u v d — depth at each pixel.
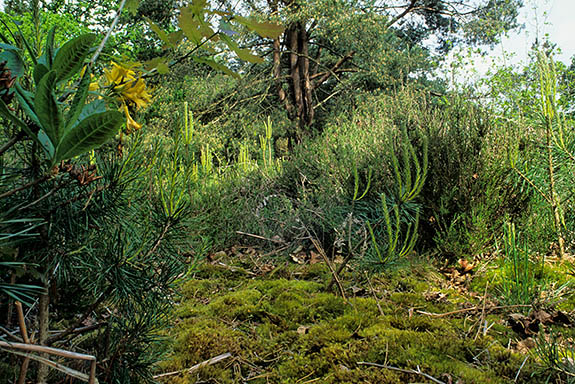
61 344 1.25
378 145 3.91
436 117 3.80
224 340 2.00
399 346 1.93
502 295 2.40
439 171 3.29
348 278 2.93
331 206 3.40
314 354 1.90
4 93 0.83
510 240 2.71
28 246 1.08
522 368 1.71
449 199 3.18
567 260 2.92
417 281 2.83
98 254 1.20
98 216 1.17
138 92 1.09
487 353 1.85
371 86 15.23
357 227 3.00
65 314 1.37
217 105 15.01
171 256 1.36
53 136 0.81
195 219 1.40
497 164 3.28
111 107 1.12
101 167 1.22
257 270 3.26
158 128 9.16
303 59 14.88
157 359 1.39
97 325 1.27
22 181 1.08
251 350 1.95
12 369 1.18
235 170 5.19
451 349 1.89
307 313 2.35
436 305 2.45
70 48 0.83
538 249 2.90
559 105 3.22
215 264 3.35
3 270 0.98
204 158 4.69
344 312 2.36
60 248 1.10
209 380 1.69
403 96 5.17
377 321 2.23
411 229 3.34
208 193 3.80
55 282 1.21
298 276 3.12
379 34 13.80
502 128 3.60
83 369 1.25
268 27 0.99
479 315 2.29
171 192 1.29
